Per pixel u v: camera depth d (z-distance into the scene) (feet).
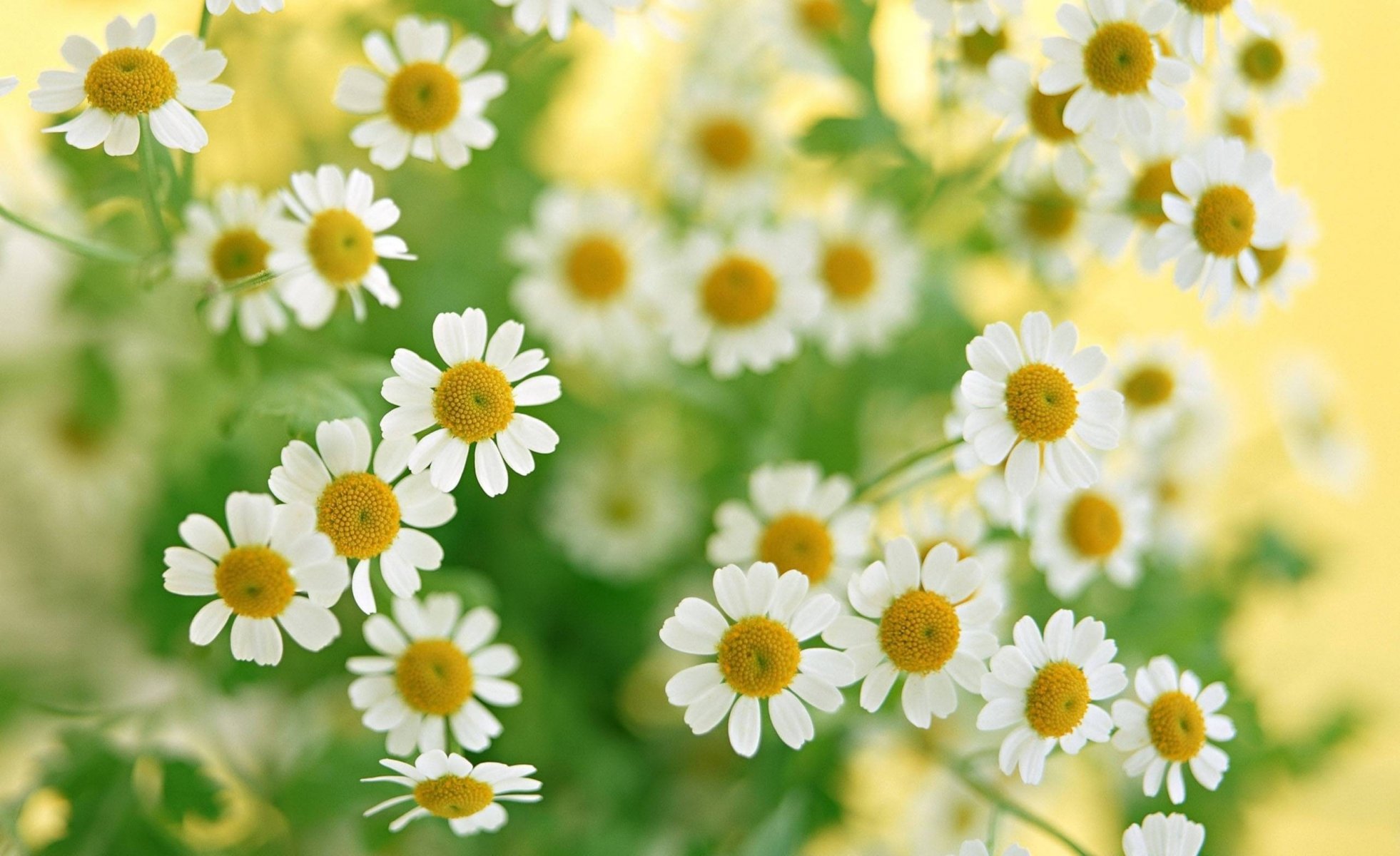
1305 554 1.81
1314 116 2.24
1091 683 1.49
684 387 1.74
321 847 1.60
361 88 1.55
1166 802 1.70
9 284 1.64
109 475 1.64
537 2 1.55
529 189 1.75
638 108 1.81
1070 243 1.69
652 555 1.74
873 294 1.73
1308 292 2.22
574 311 1.74
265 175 1.67
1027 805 1.71
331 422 1.44
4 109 1.65
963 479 1.65
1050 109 1.58
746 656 1.47
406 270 1.70
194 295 1.65
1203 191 1.53
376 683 1.51
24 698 1.60
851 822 1.66
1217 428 1.79
